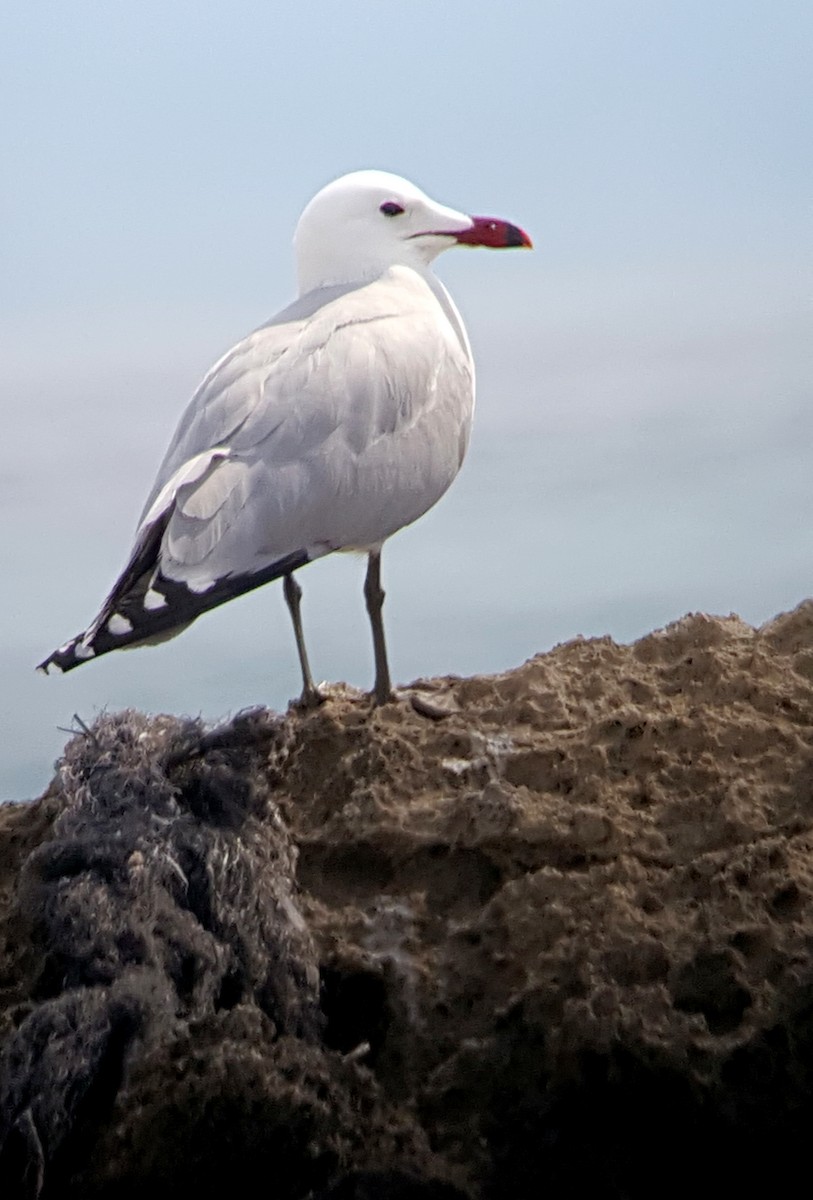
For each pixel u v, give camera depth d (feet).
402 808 37.60
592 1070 33.30
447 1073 34.17
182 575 38.40
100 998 33.53
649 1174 33.60
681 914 35.06
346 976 35.58
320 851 37.63
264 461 39.63
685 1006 33.96
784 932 34.27
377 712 40.75
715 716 38.55
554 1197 33.53
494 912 35.55
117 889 34.99
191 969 34.50
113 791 36.65
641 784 37.68
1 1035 34.76
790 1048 33.12
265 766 38.81
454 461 43.45
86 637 37.78
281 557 39.81
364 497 40.68
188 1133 32.71
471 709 40.65
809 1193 33.76
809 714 38.99
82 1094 33.17
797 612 41.96
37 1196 32.86
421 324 43.37
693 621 41.88
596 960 34.24
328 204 45.85
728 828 36.40
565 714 39.78
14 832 38.86
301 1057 33.53
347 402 40.57
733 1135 33.17
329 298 44.16
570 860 36.47
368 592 42.57
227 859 35.65
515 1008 34.14
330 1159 32.94
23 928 36.42
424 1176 33.04
